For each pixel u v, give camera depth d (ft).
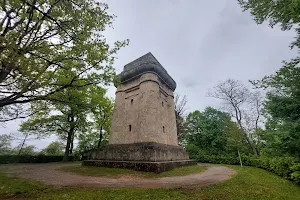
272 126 38.40
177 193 25.59
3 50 23.65
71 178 38.04
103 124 104.68
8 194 25.39
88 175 42.45
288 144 33.17
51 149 132.16
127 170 47.55
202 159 104.17
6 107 32.68
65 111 86.38
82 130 94.68
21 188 28.22
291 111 34.60
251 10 31.83
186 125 124.67
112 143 66.23
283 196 26.68
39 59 28.94
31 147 123.34
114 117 71.56
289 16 27.68
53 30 30.68
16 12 26.07
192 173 47.39
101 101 93.09
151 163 45.57
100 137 109.60
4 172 47.52
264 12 30.27
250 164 80.53
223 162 93.66
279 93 36.78
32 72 26.23
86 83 37.37
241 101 109.81
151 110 60.08
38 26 28.60
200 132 137.69
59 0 27.61
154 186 29.73
